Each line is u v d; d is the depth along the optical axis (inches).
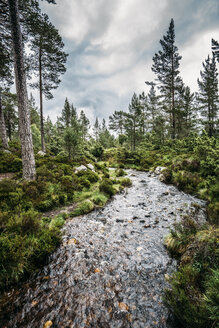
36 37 531.2
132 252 144.1
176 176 392.5
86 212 238.4
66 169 415.5
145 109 1542.8
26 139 287.0
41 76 629.0
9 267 109.4
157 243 157.6
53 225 184.7
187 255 111.6
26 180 279.4
